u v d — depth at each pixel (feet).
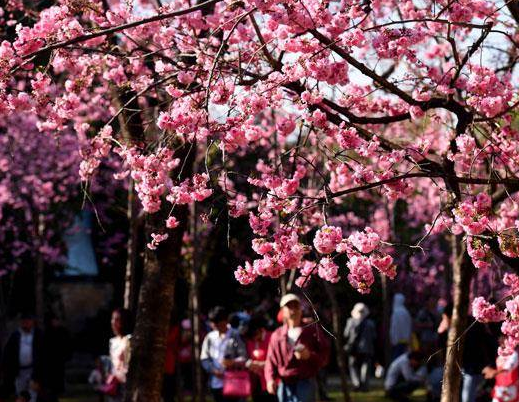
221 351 42.47
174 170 27.61
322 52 21.33
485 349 40.78
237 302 94.89
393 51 22.22
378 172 21.86
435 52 30.99
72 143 88.38
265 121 44.29
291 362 34.91
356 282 19.11
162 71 25.25
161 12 26.32
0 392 49.49
